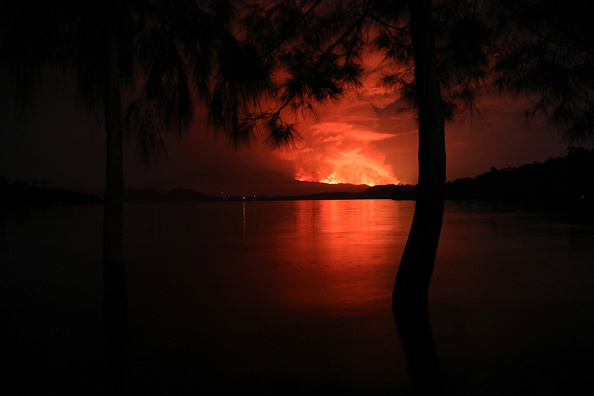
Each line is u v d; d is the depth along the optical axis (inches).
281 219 880.9
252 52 176.9
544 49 168.9
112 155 184.7
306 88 201.8
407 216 956.0
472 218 790.5
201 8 170.6
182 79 179.0
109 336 153.5
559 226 600.1
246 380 116.1
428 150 180.1
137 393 108.8
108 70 178.5
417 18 179.5
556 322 163.9
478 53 184.2
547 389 108.3
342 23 196.9
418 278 181.3
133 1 166.9
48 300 208.2
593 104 160.6
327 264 312.7
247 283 247.1
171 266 305.6
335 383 113.9
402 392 108.2
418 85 182.4
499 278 250.5
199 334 155.8
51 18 138.0
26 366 126.3
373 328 161.0
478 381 113.7
